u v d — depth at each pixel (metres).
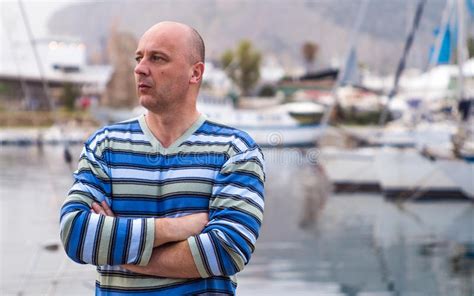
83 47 53.56
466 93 16.72
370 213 14.45
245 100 59.34
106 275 1.89
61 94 50.50
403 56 18.50
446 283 7.80
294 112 40.38
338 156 18.80
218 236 1.81
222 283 1.90
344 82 22.03
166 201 1.89
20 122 39.78
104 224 1.78
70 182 18.22
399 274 8.20
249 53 72.06
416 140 18.48
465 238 11.17
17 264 7.07
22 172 21.02
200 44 1.99
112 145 1.96
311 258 9.03
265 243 10.30
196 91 2.00
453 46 18.70
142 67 1.91
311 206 15.80
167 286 1.85
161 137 1.96
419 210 14.91
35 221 10.97
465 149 16.11
